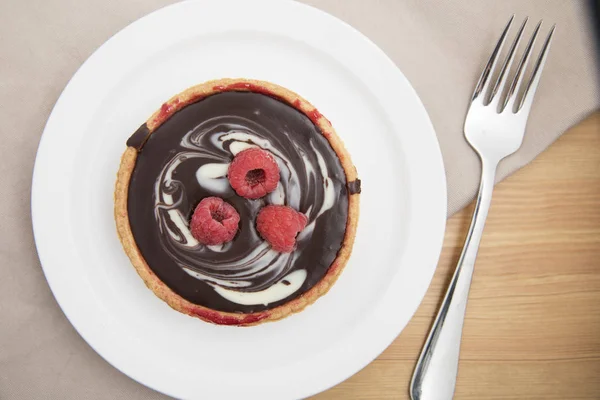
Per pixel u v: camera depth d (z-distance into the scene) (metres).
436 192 0.35
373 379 0.36
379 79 0.35
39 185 0.34
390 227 0.35
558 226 0.36
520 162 0.36
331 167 0.33
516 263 0.36
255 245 0.32
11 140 0.35
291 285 0.33
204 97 0.33
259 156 0.31
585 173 0.37
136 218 0.33
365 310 0.35
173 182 0.33
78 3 0.35
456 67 0.36
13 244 0.35
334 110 0.36
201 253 0.33
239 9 0.35
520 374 0.36
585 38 0.36
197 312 0.32
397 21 0.36
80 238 0.34
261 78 0.36
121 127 0.35
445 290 0.36
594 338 0.36
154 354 0.34
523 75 0.36
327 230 0.33
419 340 0.36
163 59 0.35
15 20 0.35
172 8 0.34
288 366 0.34
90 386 0.35
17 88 0.35
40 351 0.35
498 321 0.36
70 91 0.34
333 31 0.35
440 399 0.35
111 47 0.34
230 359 0.35
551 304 0.36
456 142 0.36
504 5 0.36
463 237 0.36
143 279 0.33
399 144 0.35
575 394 0.36
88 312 0.34
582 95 0.36
